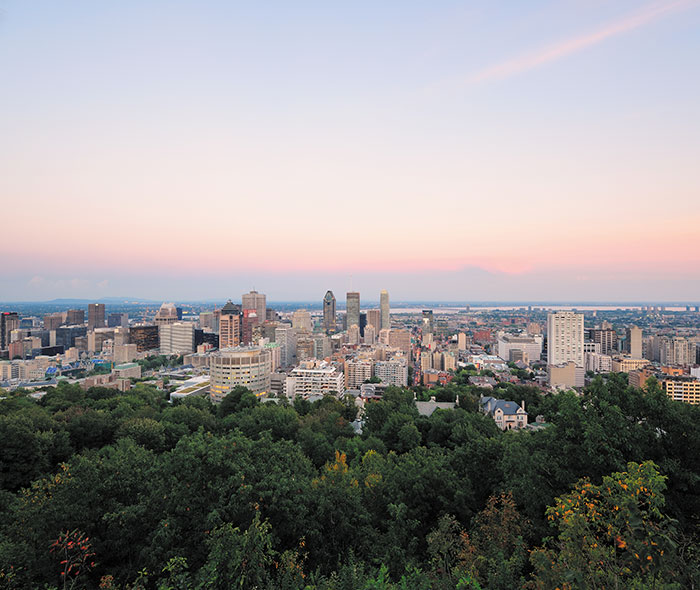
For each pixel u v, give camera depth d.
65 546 30.97
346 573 29.25
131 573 33.88
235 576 27.08
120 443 78.62
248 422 107.88
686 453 38.69
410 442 103.31
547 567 21.34
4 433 73.12
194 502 36.44
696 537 31.45
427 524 51.19
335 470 59.91
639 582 18.31
